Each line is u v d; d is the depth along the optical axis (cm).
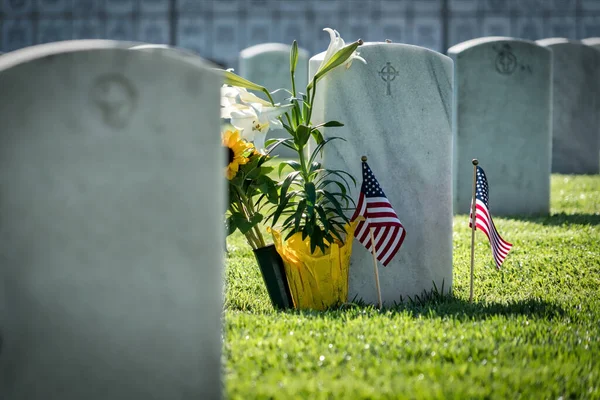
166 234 554
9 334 540
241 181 937
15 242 535
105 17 4116
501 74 1745
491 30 4072
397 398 619
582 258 1217
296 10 4159
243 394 626
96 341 548
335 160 973
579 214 1711
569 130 2377
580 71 2361
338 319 846
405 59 984
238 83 954
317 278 923
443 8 4100
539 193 1777
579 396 651
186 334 564
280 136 2639
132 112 542
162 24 4153
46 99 530
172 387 564
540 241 1364
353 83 970
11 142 529
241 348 745
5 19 4075
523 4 4050
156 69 545
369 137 978
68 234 539
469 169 1750
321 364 703
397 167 988
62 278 541
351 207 970
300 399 614
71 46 549
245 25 4166
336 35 942
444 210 1020
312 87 955
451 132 1023
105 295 546
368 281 986
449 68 1012
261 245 980
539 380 665
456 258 1248
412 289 1005
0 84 525
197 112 555
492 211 1764
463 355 726
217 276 570
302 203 908
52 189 535
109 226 544
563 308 926
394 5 4116
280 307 955
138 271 551
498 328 806
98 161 539
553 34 4044
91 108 536
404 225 997
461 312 900
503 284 1085
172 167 552
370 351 739
